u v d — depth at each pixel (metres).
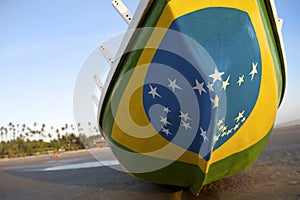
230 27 3.40
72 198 6.38
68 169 14.25
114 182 7.59
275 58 4.23
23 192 8.13
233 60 3.46
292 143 14.51
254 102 3.94
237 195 5.03
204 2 3.31
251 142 4.43
